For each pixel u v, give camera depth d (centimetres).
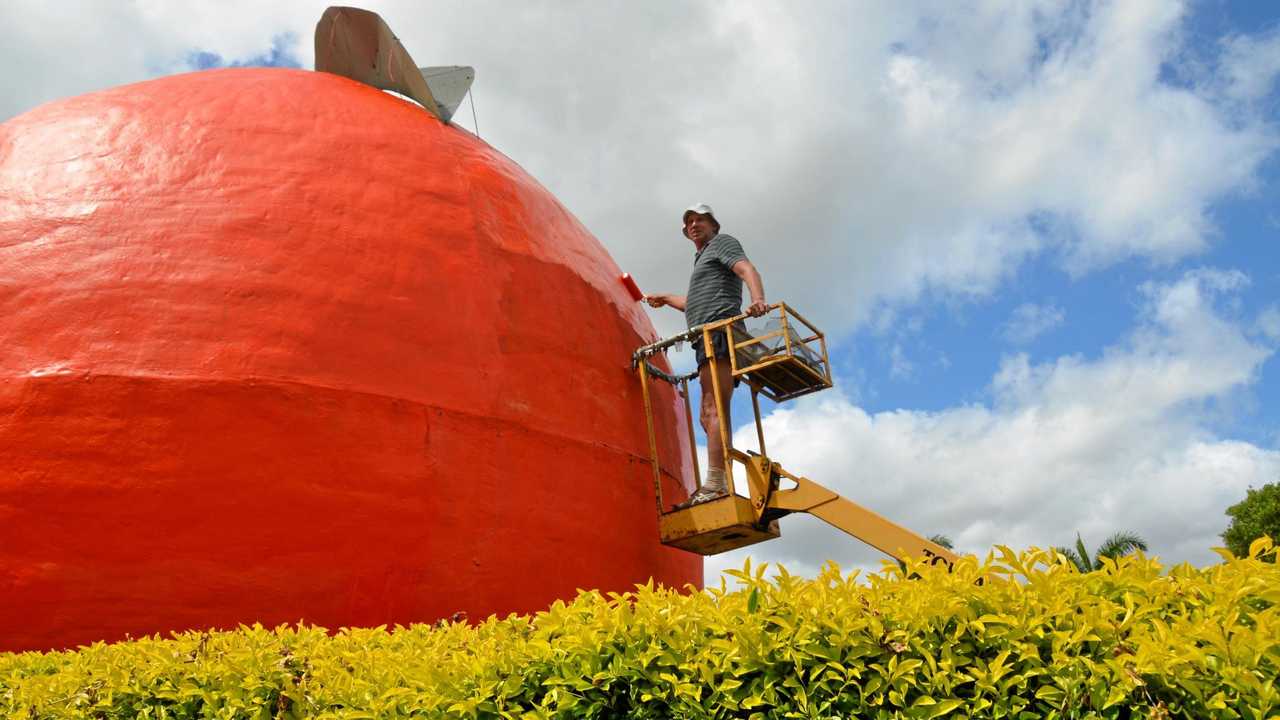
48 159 782
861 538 729
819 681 295
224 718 414
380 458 699
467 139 970
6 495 621
